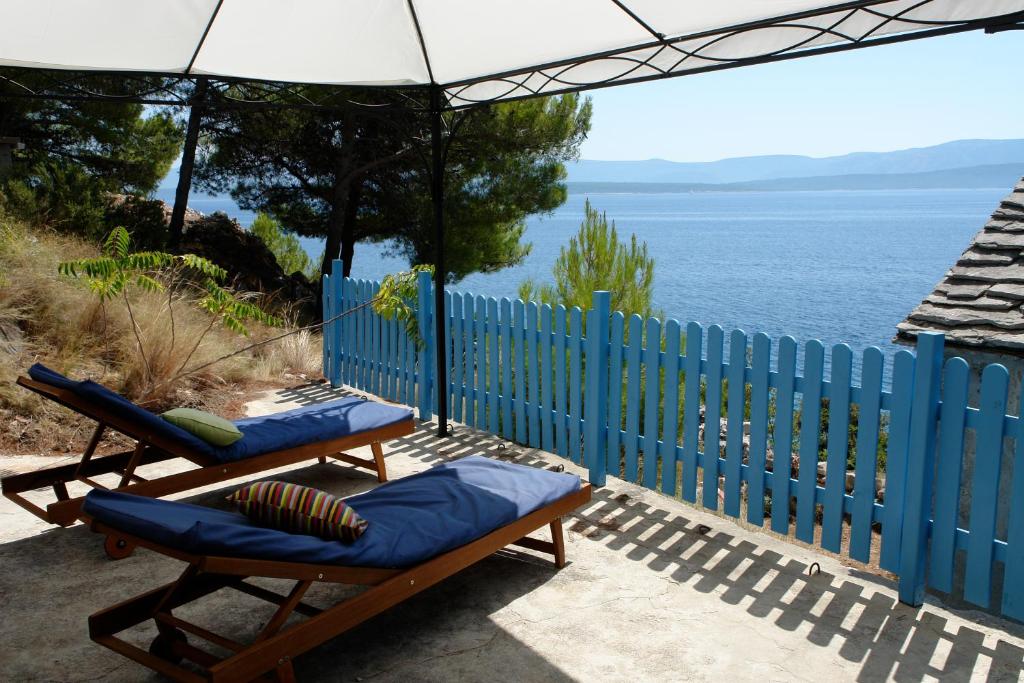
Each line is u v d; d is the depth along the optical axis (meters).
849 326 42.47
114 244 6.06
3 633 2.86
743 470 4.08
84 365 6.40
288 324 9.98
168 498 4.38
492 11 4.60
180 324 7.38
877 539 5.61
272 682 2.37
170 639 2.52
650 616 3.15
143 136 14.51
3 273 6.70
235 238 14.59
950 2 3.47
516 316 5.52
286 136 13.53
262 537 2.27
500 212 14.27
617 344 4.70
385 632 2.97
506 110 13.12
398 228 14.92
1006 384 2.96
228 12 4.73
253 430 4.18
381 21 4.95
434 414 6.49
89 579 3.32
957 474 3.15
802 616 3.18
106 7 4.51
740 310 49.75
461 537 2.91
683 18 4.15
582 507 4.44
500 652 2.84
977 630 3.09
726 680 2.69
